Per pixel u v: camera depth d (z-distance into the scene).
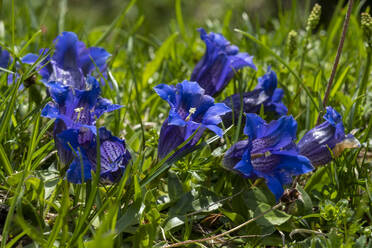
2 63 0.66
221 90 0.65
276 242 0.55
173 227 0.55
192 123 0.55
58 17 0.94
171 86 0.57
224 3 2.00
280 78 0.75
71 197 0.56
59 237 0.51
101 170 0.54
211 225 0.57
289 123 0.55
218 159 0.58
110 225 0.51
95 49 0.64
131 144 0.62
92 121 0.55
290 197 0.56
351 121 0.64
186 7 2.16
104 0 2.23
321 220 0.57
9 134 0.60
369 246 0.53
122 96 0.74
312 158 0.57
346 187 0.60
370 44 0.65
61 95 0.54
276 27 1.05
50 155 0.59
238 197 0.57
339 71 0.71
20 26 0.96
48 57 0.61
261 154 0.55
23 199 0.53
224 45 0.65
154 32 2.14
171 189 0.57
